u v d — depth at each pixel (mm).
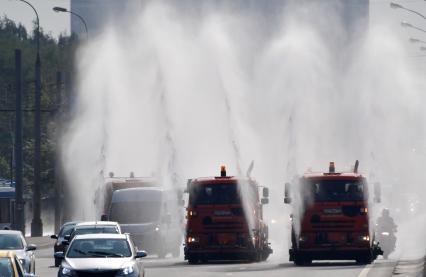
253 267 77875
